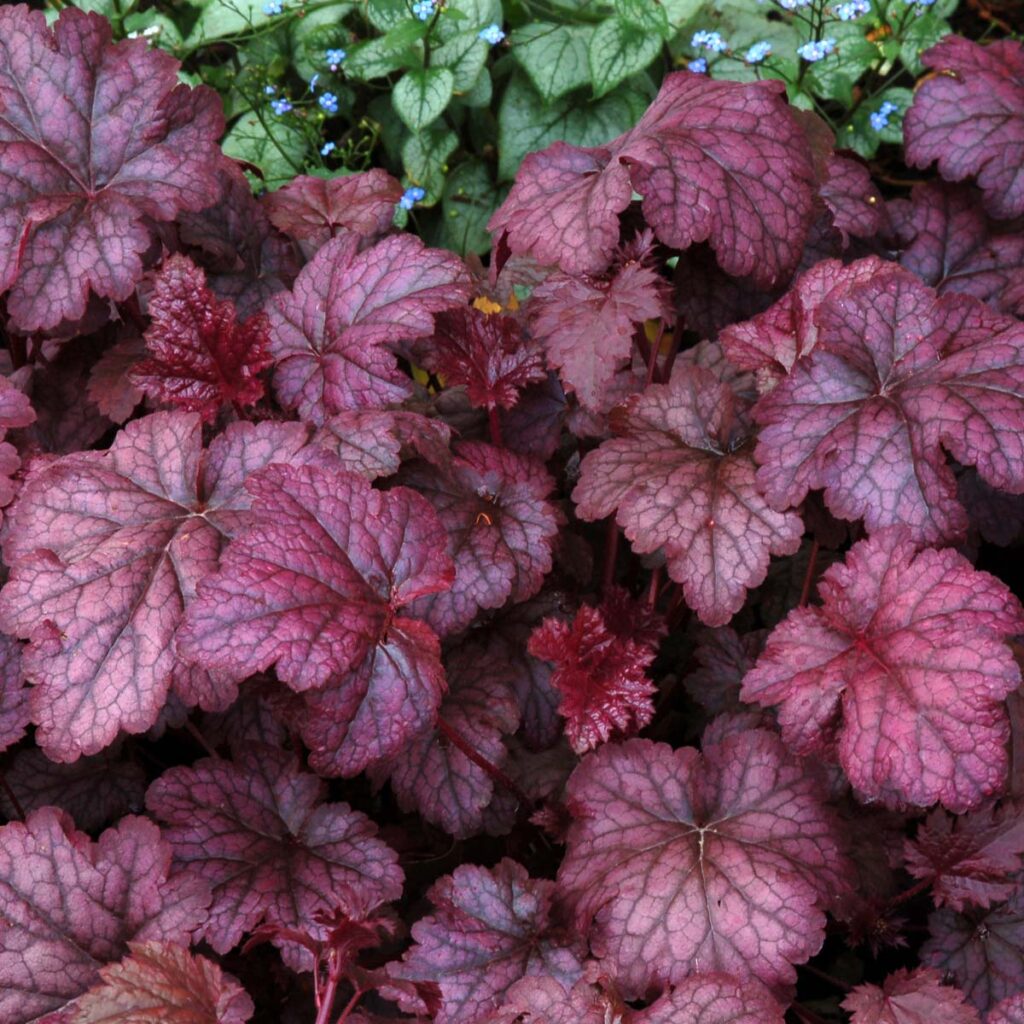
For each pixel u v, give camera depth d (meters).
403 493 0.79
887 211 1.00
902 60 1.23
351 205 0.98
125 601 0.79
